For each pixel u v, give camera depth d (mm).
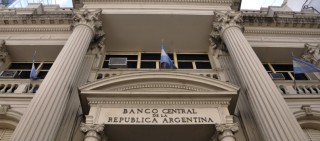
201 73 10484
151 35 12227
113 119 7031
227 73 10289
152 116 7188
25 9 13977
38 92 7051
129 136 7227
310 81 10211
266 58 12234
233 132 6844
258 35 12477
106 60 11828
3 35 11930
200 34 12227
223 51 11398
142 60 11938
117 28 11984
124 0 12344
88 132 6652
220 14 11406
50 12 14492
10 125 8305
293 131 6316
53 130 6379
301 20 12781
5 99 8719
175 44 12508
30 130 6039
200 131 7152
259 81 7707
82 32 10016
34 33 12117
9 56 11633
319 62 11070
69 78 7766
